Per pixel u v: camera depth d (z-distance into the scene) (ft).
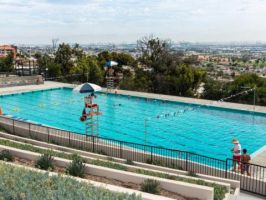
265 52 650.43
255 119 76.79
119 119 79.00
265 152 52.13
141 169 34.40
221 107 84.38
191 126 72.23
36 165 32.27
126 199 17.87
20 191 17.54
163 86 107.04
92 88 61.26
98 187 20.18
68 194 17.48
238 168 41.14
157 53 121.08
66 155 37.35
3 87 117.08
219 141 62.64
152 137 65.82
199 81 104.32
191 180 31.58
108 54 143.33
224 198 28.14
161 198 24.34
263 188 35.94
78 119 80.18
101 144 50.11
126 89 113.50
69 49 147.43
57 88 118.62
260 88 88.38
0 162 24.72
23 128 59.93
